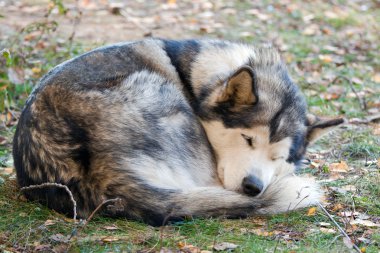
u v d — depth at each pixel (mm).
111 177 7637
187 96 9414
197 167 8570
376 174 9688
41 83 8555
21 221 7887
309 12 22453
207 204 7742
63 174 7789
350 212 8352
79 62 8703
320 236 7590
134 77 8664
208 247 7184
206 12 21641
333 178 9664
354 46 18703
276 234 7594
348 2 24344
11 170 9703
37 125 8008
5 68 12484
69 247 7090
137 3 22578
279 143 8742
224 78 9203
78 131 7793
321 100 13703
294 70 15953
